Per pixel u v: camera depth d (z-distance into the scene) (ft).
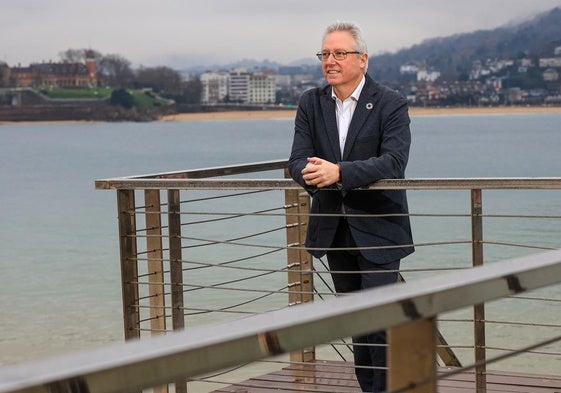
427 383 5.49
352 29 15.25
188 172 17.65
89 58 644.27
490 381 17.39
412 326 5.45
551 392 16.69
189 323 38.24
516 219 71.46
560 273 6.31
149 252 17.04
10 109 628.28
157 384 4.57
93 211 95.04
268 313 5.18
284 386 18.13
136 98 654.12
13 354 34.47
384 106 15.20
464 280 5.67
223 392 17.85
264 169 19.11
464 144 244.83
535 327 33.68
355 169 14.66
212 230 73.77
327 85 15.69
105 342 36.04
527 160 169.27
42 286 49.08
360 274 16.19
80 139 371.97
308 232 15.84
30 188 131.23
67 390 4.29
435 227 70.28
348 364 18.97
